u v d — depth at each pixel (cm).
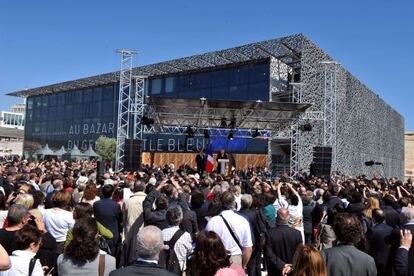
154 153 5056
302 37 3766
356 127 5062
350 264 495
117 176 1825
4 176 1540
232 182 1639
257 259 930
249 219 911
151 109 2844
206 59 4528
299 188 1352
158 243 436
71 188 1181
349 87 4847
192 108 2800
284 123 3192
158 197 806
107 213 890
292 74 4356
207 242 419
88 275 498
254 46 4016
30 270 484
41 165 2486
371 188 1659
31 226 517
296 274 414
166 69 4997
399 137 7906
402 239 654
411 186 1988
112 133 5772
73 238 505
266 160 4278
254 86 4466
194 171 2792
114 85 5859
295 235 716
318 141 3934
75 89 6394
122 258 664
